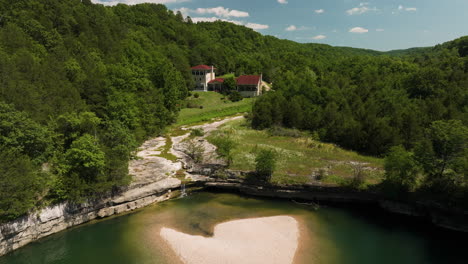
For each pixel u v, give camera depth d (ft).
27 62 156.25
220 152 158.20
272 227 114.11
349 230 112.88
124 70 217.36
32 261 94.38
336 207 131.85
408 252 99.40
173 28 500.33
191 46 497.87
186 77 357.41
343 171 147.02
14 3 237.25
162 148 189.47
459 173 111.24
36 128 115.34
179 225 116.26
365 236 108.78
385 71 354.74
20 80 139.85
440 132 115.44
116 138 140.36
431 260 95.45
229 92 373.40
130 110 188.14
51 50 208.13
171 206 133.18
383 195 126.00
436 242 105.29
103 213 121.08
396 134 169.27
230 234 108.88
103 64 230.89
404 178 121.70
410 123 170.30
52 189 111.34
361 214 125.39
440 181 116.78
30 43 193.16
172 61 359.05
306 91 266.16
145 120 209.36
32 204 100.37
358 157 168.35
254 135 215.72
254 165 153.38
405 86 266.98
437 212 116.16
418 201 118.11
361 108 207.92
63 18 256.93
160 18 547.90
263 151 143.64
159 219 121.19
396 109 204.44
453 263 93.91
